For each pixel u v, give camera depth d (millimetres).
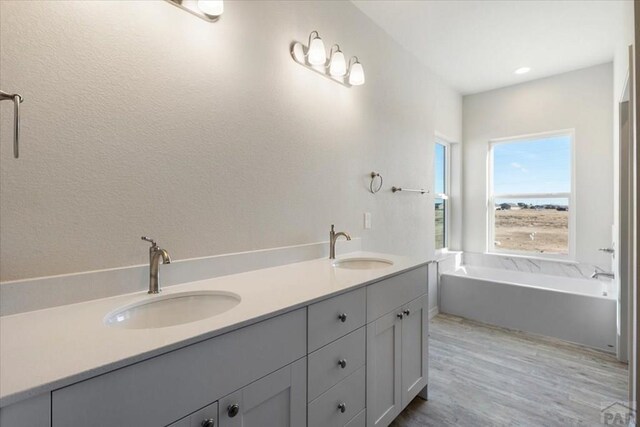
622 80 2262
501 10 2312
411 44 2795
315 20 1956
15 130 832
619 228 2404
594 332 2672
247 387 940
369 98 2426
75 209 1059
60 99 1023
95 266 1101
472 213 4012
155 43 1244
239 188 1547
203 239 1403
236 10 1530
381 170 2566
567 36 2656
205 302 1234
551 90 3459
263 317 973
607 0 2178
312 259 1919
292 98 1817
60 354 702
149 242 1228
